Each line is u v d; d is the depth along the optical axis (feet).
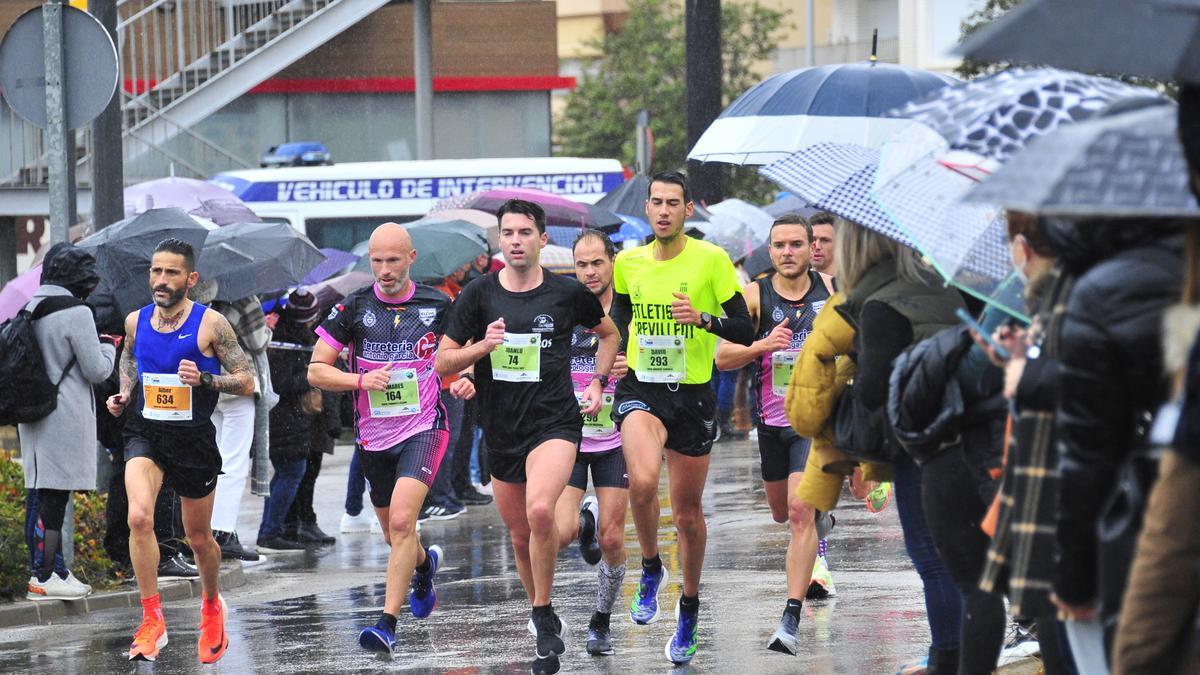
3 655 78.69
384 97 269.64
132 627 86.63
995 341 42.83
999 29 32.22
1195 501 31.81
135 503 75.31
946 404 47.88
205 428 75.82
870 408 51.47
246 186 208.74
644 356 71.87
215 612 75.36
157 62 231.71
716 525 117.70
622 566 73.72
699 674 68.13
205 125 260.42
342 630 83.25
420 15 240.53
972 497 48.60
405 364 75.36
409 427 75.25
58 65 95.30
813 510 71.36
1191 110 31.19
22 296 108.58
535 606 68.95
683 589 71.10
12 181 208.13
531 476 68.90
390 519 73.20
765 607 84.02
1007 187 31.71
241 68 233.96
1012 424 42.45
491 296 70.74
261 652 77.82
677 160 439.63
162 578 99.14
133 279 101.09
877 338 51.26
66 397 88.99
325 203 208.74
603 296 79.30
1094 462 35.06
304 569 107.76
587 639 76.18
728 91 447.42
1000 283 46.68
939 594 53.36
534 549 68.23
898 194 48.29
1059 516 36.04
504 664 71.92
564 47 593.83
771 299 81.10
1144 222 35.14
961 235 47.34
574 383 81.10
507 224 70.18
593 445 74.79
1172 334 31.68
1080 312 34.71
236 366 76.69
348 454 188.24
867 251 52.60
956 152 48.24
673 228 72.23
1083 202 30.71
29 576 92.32
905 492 53.52
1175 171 31.09
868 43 507.30
